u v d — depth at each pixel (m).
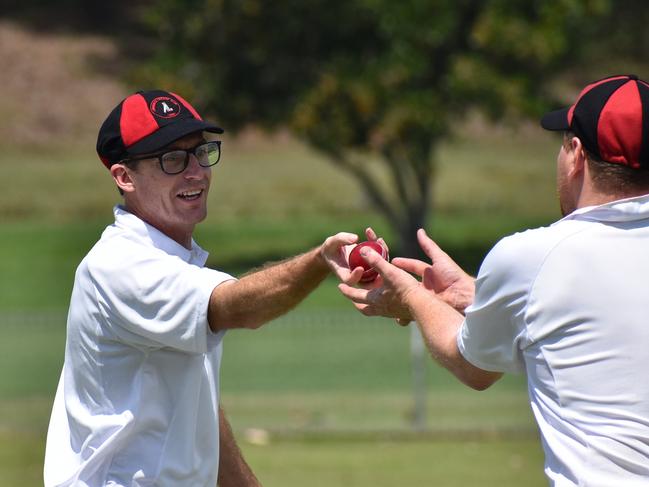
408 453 40.03
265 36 92.06
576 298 11.65
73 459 14.34
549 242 11.81
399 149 91.12
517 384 53.22
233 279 13.55
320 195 129.75
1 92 158.88
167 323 13.40
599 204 11.95
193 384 14.02
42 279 91.38
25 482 34.16
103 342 13.91
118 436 13.87
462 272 14.62
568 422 11.71
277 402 47.72
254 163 144.25
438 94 92.31
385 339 60.75
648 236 11.77
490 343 12.31
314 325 64.12
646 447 11.41
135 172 14.10
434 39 89.94
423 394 44.12
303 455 39.62
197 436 14.27
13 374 51.06
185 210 14.21
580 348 11.64
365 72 89.00
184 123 13.96
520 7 93.06
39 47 172.88
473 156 147.12
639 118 11.73
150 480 13.88
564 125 12.20
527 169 141.88
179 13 92.81
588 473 11.49
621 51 169.25
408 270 14.84
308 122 89.38
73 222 119.44
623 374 11.52
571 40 97.00
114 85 163.38
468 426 43.44
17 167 138.25
